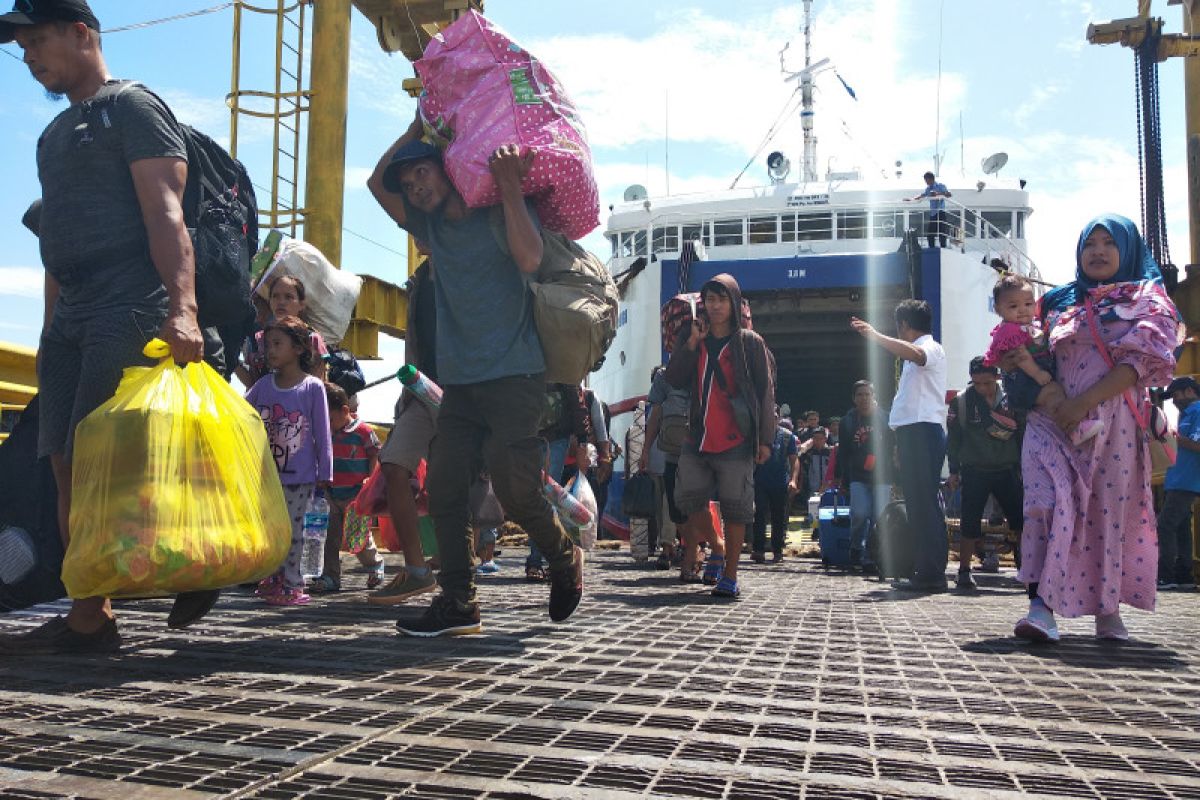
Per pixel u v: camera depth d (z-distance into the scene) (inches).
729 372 194.4
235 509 95.7
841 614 165.6
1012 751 69.1
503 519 216.4
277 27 436.5
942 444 230.5
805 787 58.6
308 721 71.6
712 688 89.5
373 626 129.1
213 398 99.2
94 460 91.7
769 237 845.2
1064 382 135.9
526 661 102.1
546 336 117.0
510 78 117.3
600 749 65.7
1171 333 131.7
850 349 947.3
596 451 262.1
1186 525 295.1
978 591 236.1
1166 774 64.0
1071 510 132.7
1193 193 414.3
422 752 63.7
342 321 247.1
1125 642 135.9
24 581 108.0
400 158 120.0
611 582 237.5
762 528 371.2
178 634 117.3
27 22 102.0
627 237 904.3
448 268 119.6
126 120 102.1
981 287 736.3
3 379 215.9
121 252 102.9
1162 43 441.4
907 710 82.4
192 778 56.7
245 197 116.6
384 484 175.9
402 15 505.7
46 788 54.2
